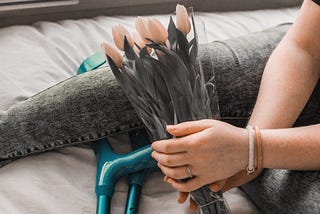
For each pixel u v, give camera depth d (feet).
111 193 3.42
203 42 3.32
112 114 3.58
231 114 3.68
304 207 3.06
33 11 4.98
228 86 3.61
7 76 4.04
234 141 2.90
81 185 3.50
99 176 3.46
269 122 3.22
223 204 3.18
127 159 3.47
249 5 5.76
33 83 4.06
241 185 3.40
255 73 3.68
